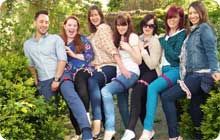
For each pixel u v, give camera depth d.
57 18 8.81
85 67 6.63
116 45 6.80
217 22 7.79
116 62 6.70
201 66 6.29
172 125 6.44
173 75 6.56
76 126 6.72
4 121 5.85
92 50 6.77
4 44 7.67
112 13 10.46
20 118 5.94
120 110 6.84
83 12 9.57
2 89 6.01
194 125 6.61
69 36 6.69
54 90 6.47
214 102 6.19
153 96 6.49
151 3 11.88
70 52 6.62
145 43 6.82
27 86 6.25
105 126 6.52
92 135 6.35
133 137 6.48
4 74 6.20
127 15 6.89
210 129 6.20
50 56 6.46
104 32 6.74
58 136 6.31
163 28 9.97
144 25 6.79
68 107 6.68
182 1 10.66
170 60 6.63
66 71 6.57
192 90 6.33
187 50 6.39
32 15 8.16
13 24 7.82
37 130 6.20
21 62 6.40
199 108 6.50
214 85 6.36
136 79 6.64
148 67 6.74
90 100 6.59
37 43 6.49
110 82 6.70
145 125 6.52
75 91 6.44
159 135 7.14
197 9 6.34
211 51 6.19
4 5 8.07
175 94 6.41
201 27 6.27
